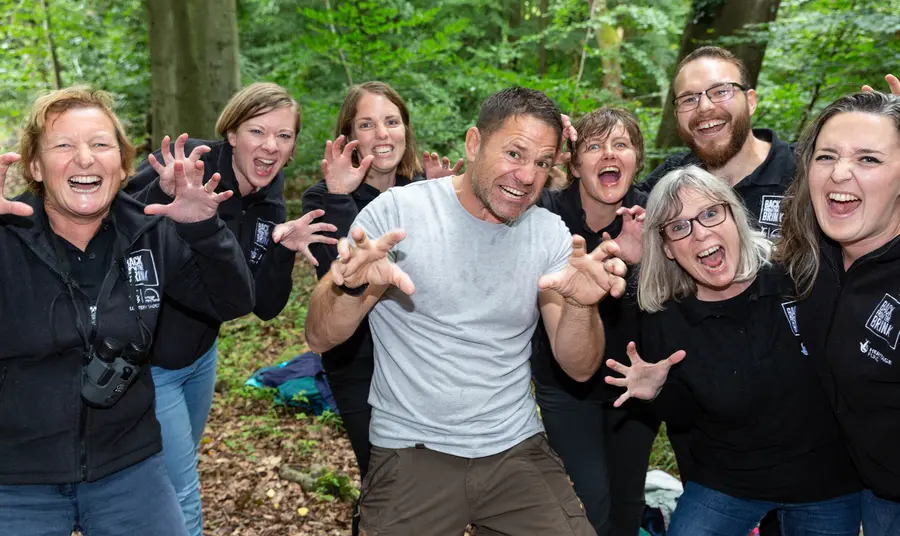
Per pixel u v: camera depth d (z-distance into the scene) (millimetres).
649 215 2332
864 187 1901
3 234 2025
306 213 2859
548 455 2250
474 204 2129
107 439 2090
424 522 2115
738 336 2268
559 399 2855
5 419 1987
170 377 2656
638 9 8039
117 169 2080
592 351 2238
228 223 2873
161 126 7484
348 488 3811
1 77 9844
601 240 2996
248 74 9023
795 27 5305
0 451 1987
